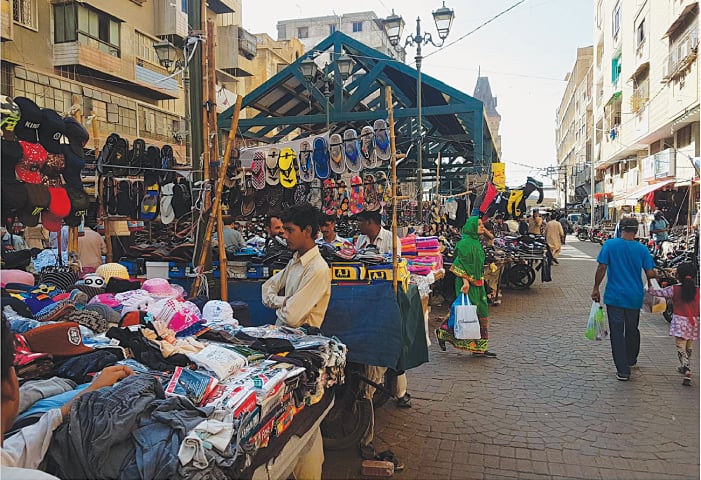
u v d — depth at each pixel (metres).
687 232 14.54
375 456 4.02
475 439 4.37
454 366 6.41
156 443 1.86
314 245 3.67
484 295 6.76
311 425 2.90
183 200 5.44
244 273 4.86
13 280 3.96
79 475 1.84
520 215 12.08
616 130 33.12
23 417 1.95
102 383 2.16
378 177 7.41
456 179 22.16
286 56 31.69
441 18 12.51
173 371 2.42
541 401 5.18
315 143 5.67
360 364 4.12
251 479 2.19
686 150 21.47
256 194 6.23
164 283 3.94
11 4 13.15
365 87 15.53
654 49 23.70
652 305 6.36
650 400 5.17
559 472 3.82
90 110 14.56
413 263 6.07
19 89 12.51
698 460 3.96
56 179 3.57
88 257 6.38
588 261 19.80
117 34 16.72
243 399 2.16
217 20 24.59
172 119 18.25
